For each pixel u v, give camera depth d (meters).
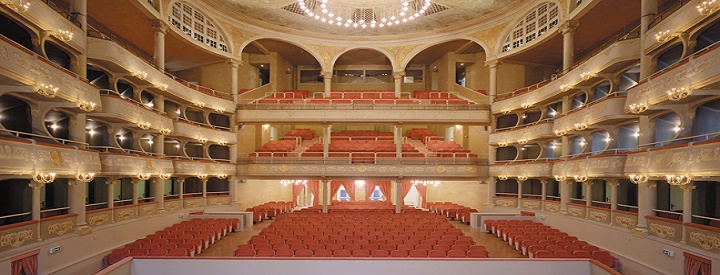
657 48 13.47
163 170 18.48
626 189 17.22
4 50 9.16
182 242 14.38
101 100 14.59
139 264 10.37
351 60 34.47
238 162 26.11
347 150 27.91
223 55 25.45
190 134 21.91
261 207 26.39
